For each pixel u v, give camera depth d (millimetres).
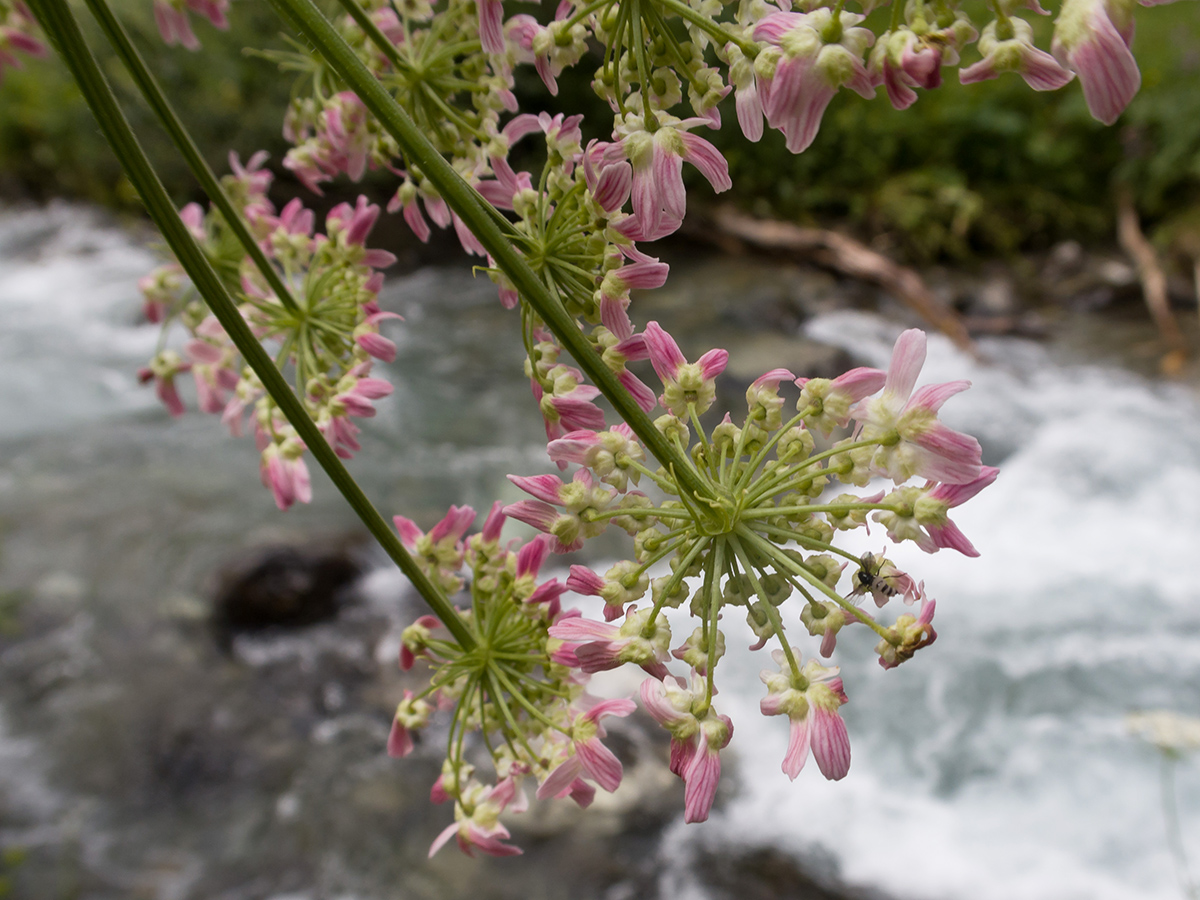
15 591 4570
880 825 3637
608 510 656
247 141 9047
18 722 3857
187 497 5500
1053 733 4090
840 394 638
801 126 536
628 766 3664
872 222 9680
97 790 3578
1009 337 8328
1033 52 473
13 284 9000
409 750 999
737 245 9719
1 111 10531
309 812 3535
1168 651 4555
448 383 7254
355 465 6000
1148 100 9719
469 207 583
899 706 4277
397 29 921
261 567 4562
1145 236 9570
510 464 6148
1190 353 7719
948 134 10000
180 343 7914
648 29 646
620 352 693
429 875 3303
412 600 4660
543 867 3326
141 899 3184
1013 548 5418
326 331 1051
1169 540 5398
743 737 3982
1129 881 3416
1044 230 9609
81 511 5301
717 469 682
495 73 862
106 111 644
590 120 7141
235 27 8898
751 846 3471
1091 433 6465
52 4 605
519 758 910
